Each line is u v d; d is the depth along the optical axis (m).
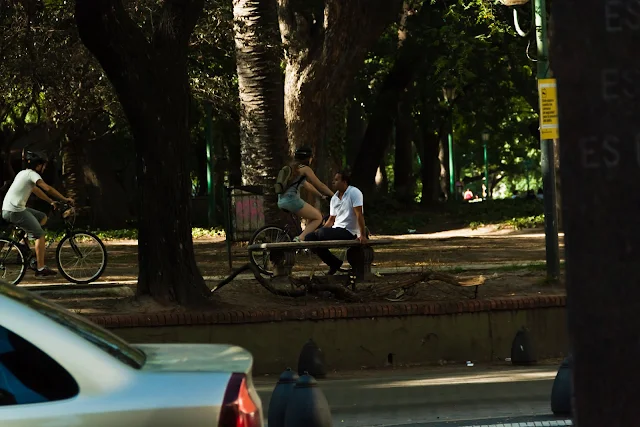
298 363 12.56
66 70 22.73
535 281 15.60
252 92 24.19
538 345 13.88
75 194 41.34
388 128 45.31
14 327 4.11
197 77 27.70
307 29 26.70
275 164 24.19
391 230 37.12
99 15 12.59
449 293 14.55
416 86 43.62
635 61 2.44
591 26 2.44
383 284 14.23
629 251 2.43
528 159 80.81
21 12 21.48
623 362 2.42
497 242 26.98
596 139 2.44
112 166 48.22
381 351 13.35
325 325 13.18
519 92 42.50
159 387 4.11
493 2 32.38
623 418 2.42
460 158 82.88
